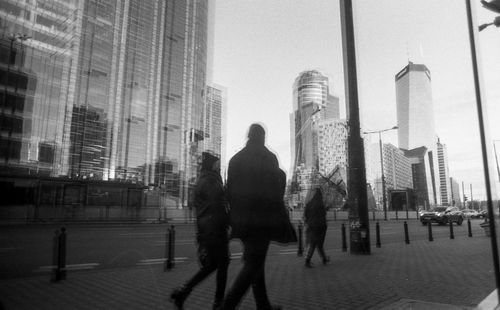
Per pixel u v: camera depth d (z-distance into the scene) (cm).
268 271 805
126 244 1368
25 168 6075
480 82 432
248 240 365
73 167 7769
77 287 616
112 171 8862
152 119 10406
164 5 11162
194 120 12044
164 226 2592
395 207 6400
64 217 2830
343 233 1264
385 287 631
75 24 7688
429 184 18512
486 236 1866
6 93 6028
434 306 481
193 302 524
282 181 391
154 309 483
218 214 482
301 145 12638
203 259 481
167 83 11088
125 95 9562
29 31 6556
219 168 516
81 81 8200
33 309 480
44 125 6581
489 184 416
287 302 527
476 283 661
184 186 11088
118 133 9275
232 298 351
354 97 1205
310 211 898
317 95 13588
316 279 708
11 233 1808
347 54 1231
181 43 11769
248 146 402
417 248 1305
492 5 427
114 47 9162
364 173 1180
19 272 803
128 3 9769
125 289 603
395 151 13388
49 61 6831
